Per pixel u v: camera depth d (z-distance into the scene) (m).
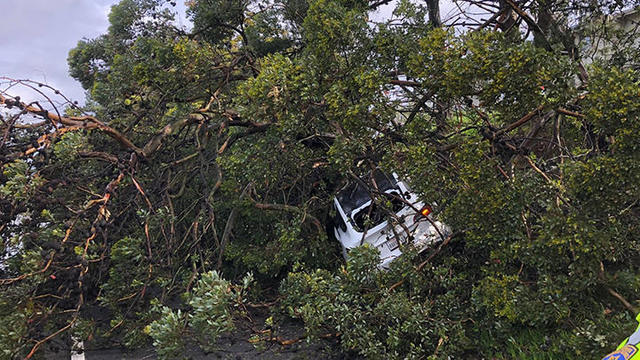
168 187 8.13
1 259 6.34
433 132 7.00
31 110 6.36
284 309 7.06
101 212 6.51
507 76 5.43
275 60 7.10
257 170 7.67
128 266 6.90
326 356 6.27
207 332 5.67
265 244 8.54
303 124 7.52
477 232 5.94
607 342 4.66
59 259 6.43
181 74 8.47
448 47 5.89
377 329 6.10
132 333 6.59
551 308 5.26
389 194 7.54
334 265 8.38
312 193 9.00
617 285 5.44
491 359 5.56
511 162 6.39
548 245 5.24
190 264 8.47
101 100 9.77
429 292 6.56
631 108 4.80
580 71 7.30
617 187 5.17
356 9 7.58
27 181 6.14
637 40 8.16
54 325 6.49
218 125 8.60
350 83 6.67
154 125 9.35
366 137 6.94
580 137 7.22
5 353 5.50
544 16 8.29
